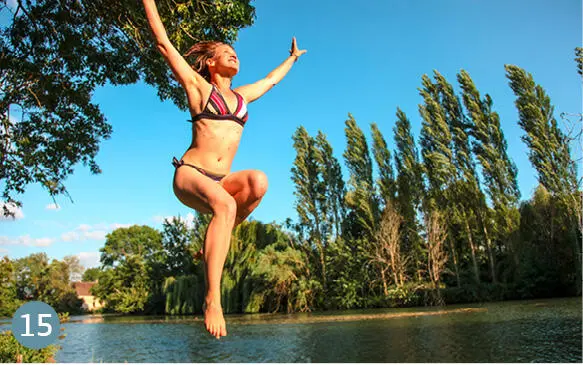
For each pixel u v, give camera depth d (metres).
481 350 13.27
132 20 7.70
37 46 8.95
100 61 9.11
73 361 16.73
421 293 35.38
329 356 14.29
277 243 41.38
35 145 10.56
